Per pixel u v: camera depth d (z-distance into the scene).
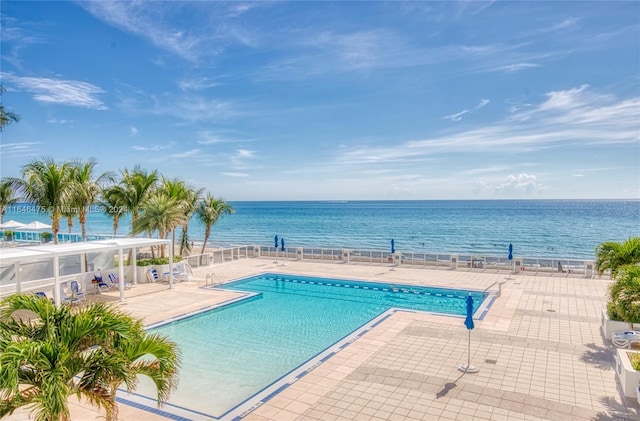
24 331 5.19
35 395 4.73
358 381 8.81
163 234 22.11
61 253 14.05
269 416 7.43
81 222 21.14
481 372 9.16
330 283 20.78
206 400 8.27
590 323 12.80
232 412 7.63
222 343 12.02
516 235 57.28
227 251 27.17
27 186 18.81
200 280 21.00
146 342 5.52
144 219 21.59
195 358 10.79
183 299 16.88
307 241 55.53
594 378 8.79
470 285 18.89
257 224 85.31
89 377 5.10
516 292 17.31
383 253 25.58
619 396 7.96
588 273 20.62
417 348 10.79
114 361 5.00
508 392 8.17
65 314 5.29
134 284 19.64
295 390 8.45
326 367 9.61
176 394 8.55
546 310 14.36
